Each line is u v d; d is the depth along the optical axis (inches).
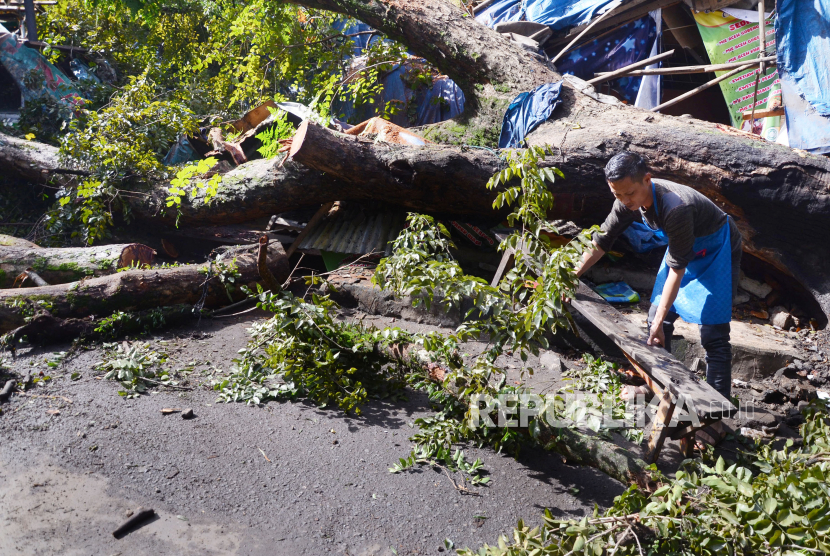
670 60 393.1
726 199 189.3
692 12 335.0
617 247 217.3
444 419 128.1
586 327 174.6
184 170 235.9
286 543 93.8
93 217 241.9
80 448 112.3
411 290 129.4
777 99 279.0
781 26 252.7
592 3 338.6
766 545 80.7
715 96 385.1
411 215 147.1
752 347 167.3
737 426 138.8
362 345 143.4
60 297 165.5
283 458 116.0
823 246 186.1
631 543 88.0
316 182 227.6
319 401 138.3
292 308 139.8
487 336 183.5
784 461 105.7
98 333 163.8
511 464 121.1
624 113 222.7
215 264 193.8
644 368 118.6
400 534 98.1
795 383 161.8
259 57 392.2
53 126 347.9
